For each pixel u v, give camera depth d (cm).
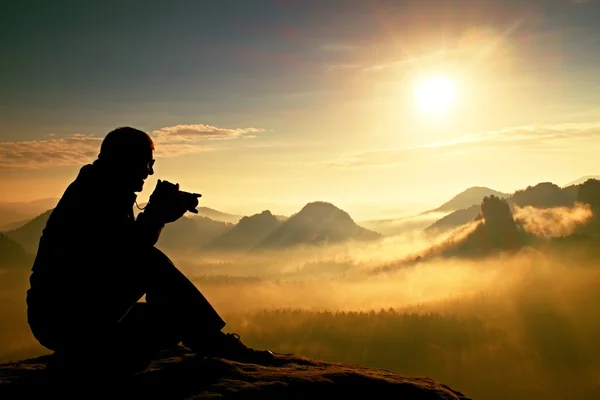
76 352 354
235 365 412
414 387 415
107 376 361
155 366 422
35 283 360
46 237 362
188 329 403
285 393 368
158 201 361
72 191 365
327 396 379
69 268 352
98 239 350
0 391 362
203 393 351
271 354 468
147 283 382
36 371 425
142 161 372
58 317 353
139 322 386
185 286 398
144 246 355
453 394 434
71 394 350
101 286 355
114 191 364
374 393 397
